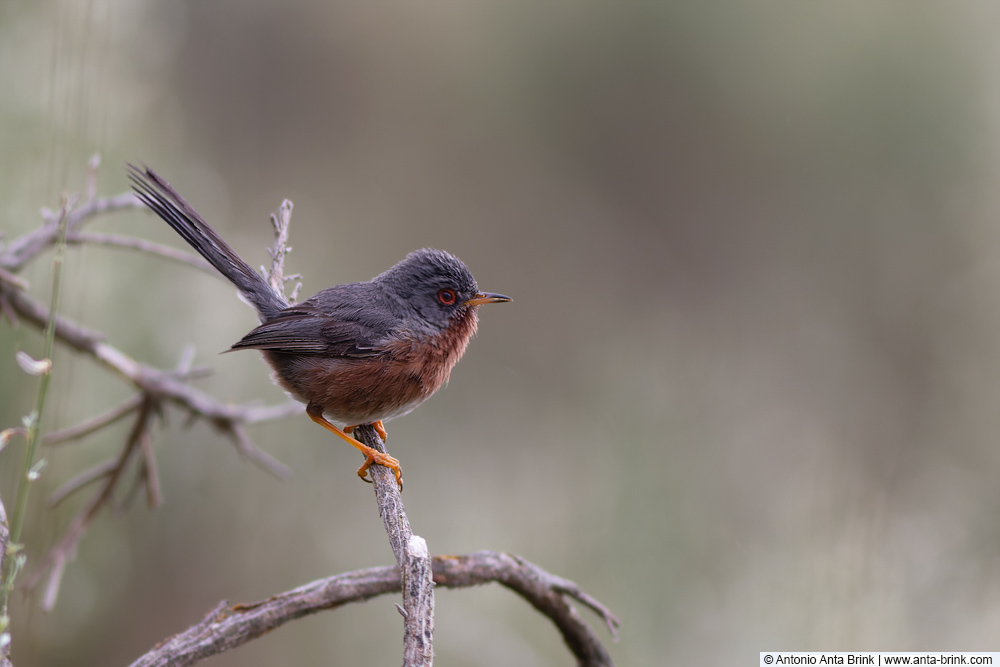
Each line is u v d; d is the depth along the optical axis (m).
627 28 20.34
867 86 19.41
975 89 18.91
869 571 11.41
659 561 11.13
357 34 20.36
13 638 8.51
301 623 11.30
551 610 6.06
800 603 10.88
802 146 19.95
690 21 20.09
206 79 19.02
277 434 12.43
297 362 7.44
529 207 20.56
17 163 9.12
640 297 20.16
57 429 8.22
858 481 13.70
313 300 7.62
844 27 19.56
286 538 12.09
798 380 17.38
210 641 4.94
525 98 20.72
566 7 20.42
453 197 20.36
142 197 7.55
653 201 20.94
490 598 11.17
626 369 15.06
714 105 20.45
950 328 17.92
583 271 20.34
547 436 15.56
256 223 17.69
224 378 12.04
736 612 10.80
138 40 12.53
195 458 11.72
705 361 16.94
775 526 12.12
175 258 7.72
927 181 18.94
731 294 19.94
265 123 19.69
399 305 7.64
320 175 19.77
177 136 14.21
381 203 19.95
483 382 17.39
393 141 20.36
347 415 7.55
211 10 19.14
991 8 18.86
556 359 18.34
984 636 11.10
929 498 13.93
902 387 17.44
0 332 8.62
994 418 16.11
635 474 12.02
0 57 9.19
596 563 11.25
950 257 18.45
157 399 8.15
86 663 10.58
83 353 7.92
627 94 20.66
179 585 11.34
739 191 20.38
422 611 4.66
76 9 9.21
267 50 19.81
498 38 20.58
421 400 7.84
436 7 20.53
